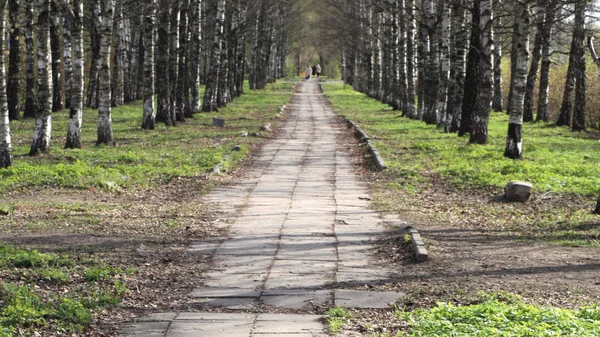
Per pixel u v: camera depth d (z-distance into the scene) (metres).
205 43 74.12
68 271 10.31
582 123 35.75
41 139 23.02
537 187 18.31
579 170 20.84
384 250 12.34
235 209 16.28
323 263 11.45
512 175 20.05
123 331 8.17
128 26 55.09
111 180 18.67
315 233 13.73
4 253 10.76
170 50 38.06
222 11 46.69
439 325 7.56
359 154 26.97
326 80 119.88
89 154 23.48
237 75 68.50
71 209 15.17
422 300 9.30
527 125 39.31
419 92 44.94
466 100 31.16
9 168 19.30
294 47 123.38
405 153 26.03
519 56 23.19
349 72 105.38
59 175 19.12
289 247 12.55
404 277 10.51
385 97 62.94
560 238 13.02
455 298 9.29
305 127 39.38
